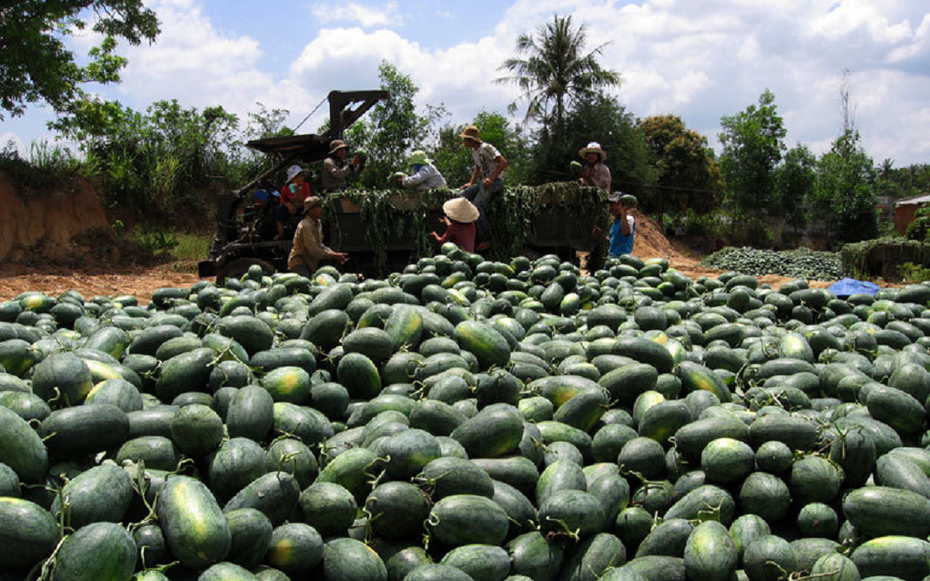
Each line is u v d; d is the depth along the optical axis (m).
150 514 4.16
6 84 30.30
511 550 4.60
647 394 6.34
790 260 37.91
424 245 15.72
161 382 6.14
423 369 6.64
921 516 4.57
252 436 5.31
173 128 45.62
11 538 3.72
